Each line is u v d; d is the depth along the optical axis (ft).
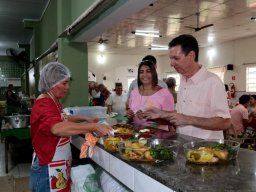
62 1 15.08
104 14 10.14
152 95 8.74
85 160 8.62
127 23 22.02
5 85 53.52
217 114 5.86
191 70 6.29
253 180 3.78
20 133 14.14
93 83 25.91
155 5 17.24
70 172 6.75
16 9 24.80
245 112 15.99
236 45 31.81
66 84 6.41
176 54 6.05
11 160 16.56
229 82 32.91
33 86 31.71
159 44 33.65
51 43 21.04
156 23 22.21
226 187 3.52
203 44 34.99
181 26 23.54
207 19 21.29
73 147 9.28
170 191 3.80
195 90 6.35
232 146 4.74
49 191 6.19
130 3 8.41
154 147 4.85
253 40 29.58
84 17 10.92
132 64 44.93
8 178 13.28
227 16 20.35
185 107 6.59
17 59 43.27
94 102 22.29
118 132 6.40
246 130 15.94
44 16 25.32
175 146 4.97
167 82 17.46
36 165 6.27
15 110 23.24
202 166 4.43
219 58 34.50
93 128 5.73
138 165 4.62
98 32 12.45
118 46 35.42
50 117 5.63
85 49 15.48
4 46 45.42
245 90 30.83
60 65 6.33
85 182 6.50
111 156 5.80
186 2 16.70
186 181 3.76
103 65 43.29
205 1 16.60
